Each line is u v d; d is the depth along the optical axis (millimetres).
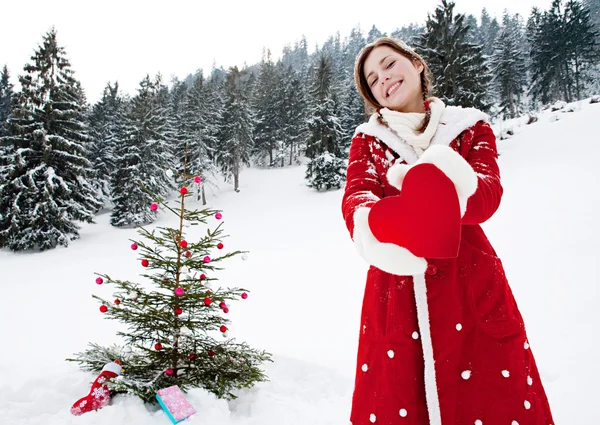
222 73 84812
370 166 1064
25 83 19125
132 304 2723
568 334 3514
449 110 1067
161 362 2760
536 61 46094
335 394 3107
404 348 916
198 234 15469
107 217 27141
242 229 16469
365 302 1091
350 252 10023
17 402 2564
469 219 712
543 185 11383
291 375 3477
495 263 984
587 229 6805
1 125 29406
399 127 1039
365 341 1039
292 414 2660
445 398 837
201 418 2316
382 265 543
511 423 833
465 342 878
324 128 28266
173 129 34500
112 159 31359
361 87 1397
